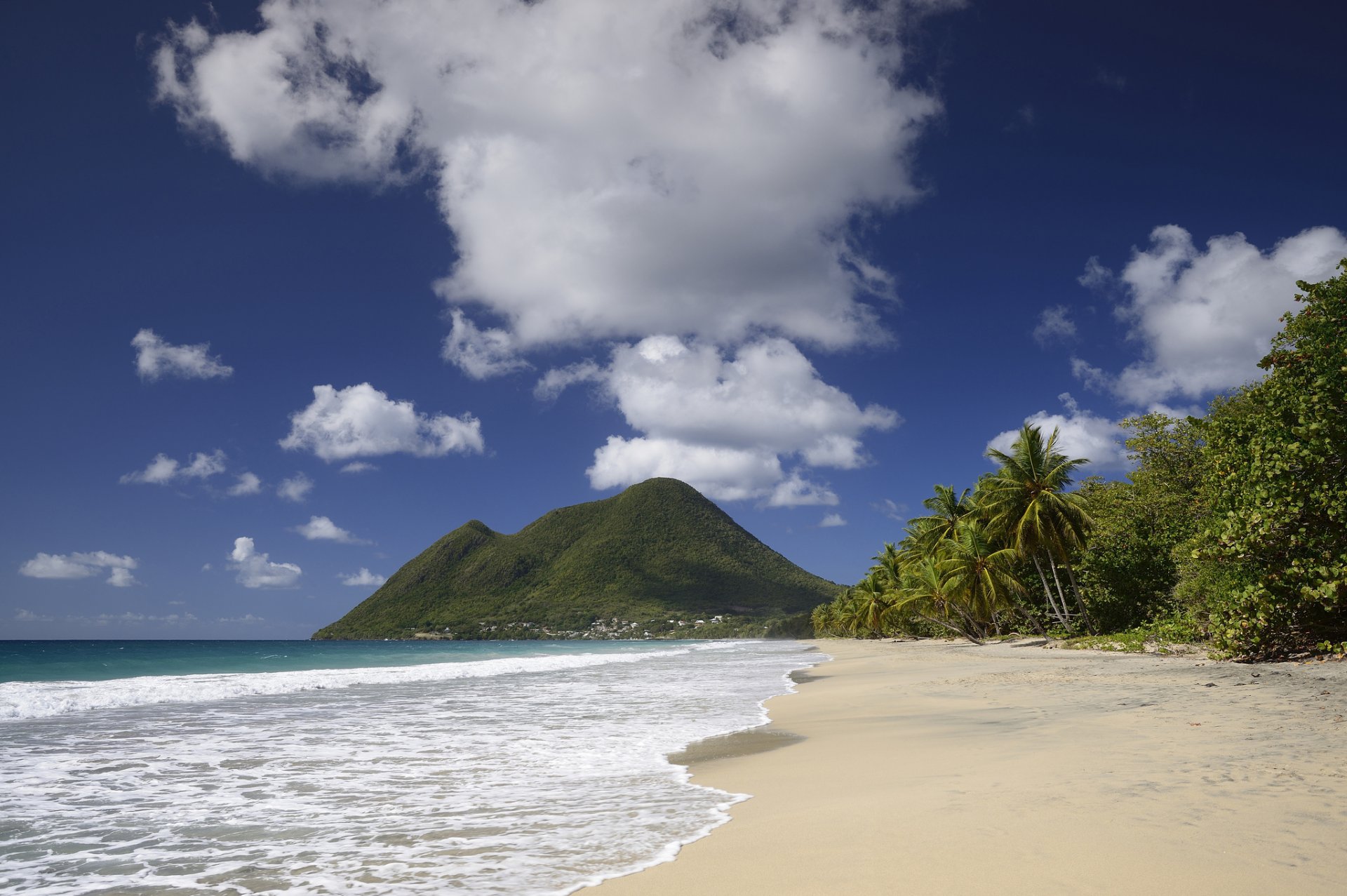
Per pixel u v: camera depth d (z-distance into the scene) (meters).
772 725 13.98
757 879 4.91
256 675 28.83
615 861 5.61
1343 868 4.37
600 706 17.84
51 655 59.38
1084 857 4.78
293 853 6.17
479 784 8.83
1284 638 19.05
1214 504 20.80
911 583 63.88
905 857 5.07
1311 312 19.33
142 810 7.74
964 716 13.12
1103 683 17.02
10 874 5.79
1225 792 6.12
